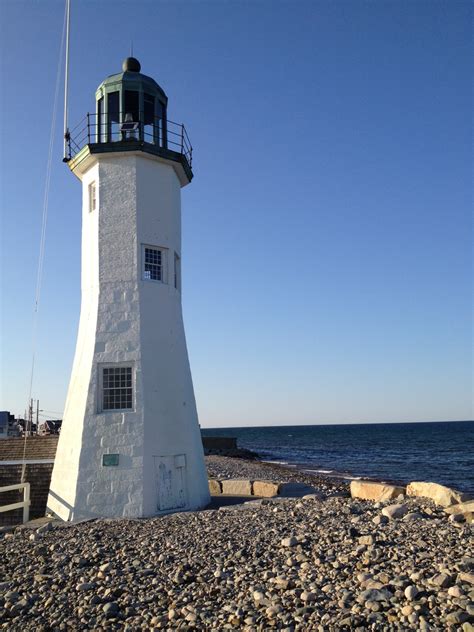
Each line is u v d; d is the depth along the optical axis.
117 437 15.81
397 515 12.14
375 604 7.37
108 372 16.45
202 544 11.27
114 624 7.89
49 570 10.30
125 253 17.08
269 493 19.91
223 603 8.20
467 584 7.69
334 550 9.91
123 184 17.44
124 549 11.33
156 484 15.73
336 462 62.41
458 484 40.66
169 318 17.42
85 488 15.50
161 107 18.56
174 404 16.80
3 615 8.38
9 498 17.06
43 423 37.12
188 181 19.69
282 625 7.24
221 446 70.31
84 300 17.67
